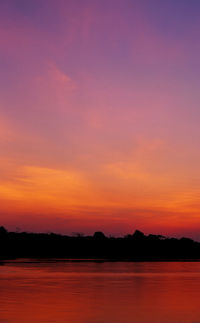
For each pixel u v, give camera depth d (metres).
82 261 116.25
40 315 22.45
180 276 54.53
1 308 24.91
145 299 29.69
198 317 22.34
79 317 22.00
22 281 44.97
